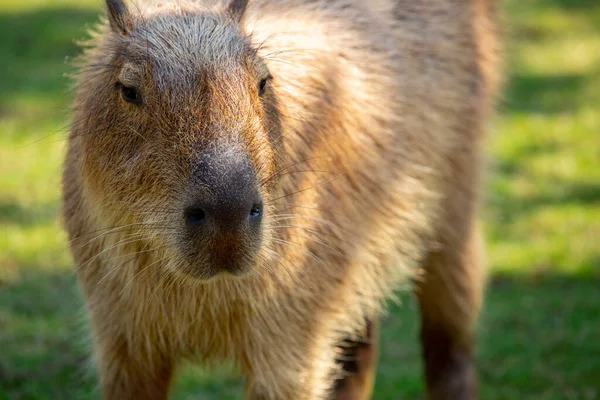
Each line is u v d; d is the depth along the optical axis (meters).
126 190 7.33
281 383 8.29
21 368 11.48
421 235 9.98
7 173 17.31
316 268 8.33
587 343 12.73
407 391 11.77
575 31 28.41
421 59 9.77
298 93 8.23
